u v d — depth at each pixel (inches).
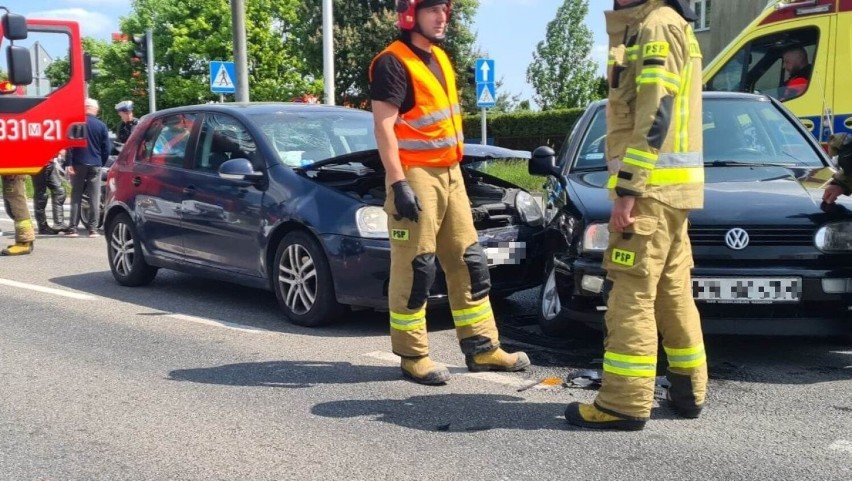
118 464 154.6
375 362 217.6
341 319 265.7
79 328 259.0
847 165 195.2
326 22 699.4
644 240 159.3
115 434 169.3
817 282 193.3
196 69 2167.8
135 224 318.7
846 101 366.6
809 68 379.2
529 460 153.0
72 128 414.0
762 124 255.9
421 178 189.9
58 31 410.0
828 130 371.9
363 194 247.8
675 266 167.3
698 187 162.9
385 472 148.5
